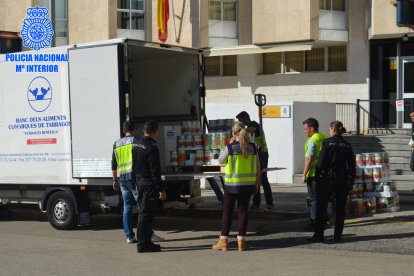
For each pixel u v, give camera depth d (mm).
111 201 12273
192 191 13234
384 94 24391
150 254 10109
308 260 9344
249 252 10117
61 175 12516
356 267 8781
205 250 10375
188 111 13484
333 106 22531
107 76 11656
